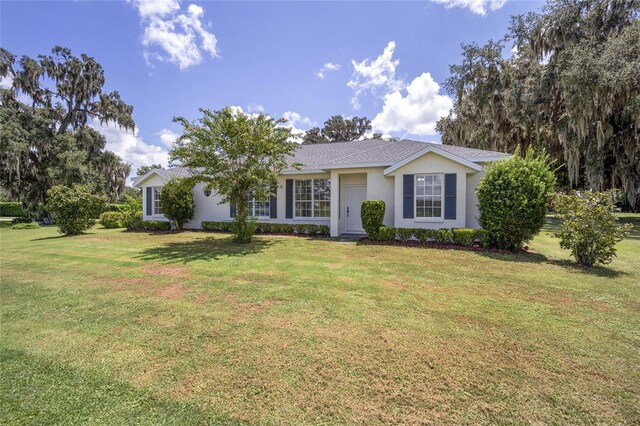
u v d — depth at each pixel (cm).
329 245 980
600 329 375
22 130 2056
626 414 236
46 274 641
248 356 315
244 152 973
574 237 697
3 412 239
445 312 426
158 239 1159
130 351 328
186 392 261
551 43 1650
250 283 562
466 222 1059
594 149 1625
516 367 295
